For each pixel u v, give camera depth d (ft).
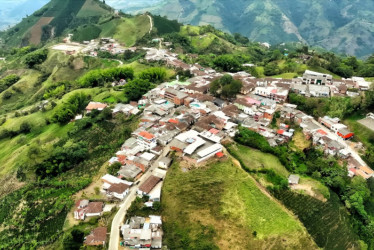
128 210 275.80
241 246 254.47
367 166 344.08
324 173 330.54
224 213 272.31
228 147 342.85
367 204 315.58
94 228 261.24
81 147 392.06
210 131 361.51
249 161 326.85
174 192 290.35
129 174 313.12
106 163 350.43
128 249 242.99
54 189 324.39
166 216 276.21
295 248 258.16
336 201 307.17
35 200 313.32
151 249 247.70
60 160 367.66
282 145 365.20
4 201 331.77
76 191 310.04
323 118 415.64
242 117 397.39
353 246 282.77
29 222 289.33
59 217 284.20
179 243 256.52
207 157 318.24
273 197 298.35
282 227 266.98
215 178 298.76
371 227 292.81
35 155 367.86
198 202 281.13
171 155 337.52
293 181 311.47
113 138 410.11
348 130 387.34
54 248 254.27
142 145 360.07
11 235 282.77
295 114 417.08
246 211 275.80
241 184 296.92
